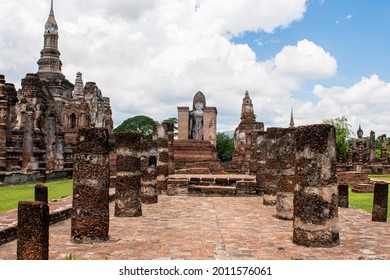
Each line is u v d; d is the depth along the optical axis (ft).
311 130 28.99
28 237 19.16
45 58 177.58
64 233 32.60
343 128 199.82
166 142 65.82
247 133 119.55
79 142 29.99
